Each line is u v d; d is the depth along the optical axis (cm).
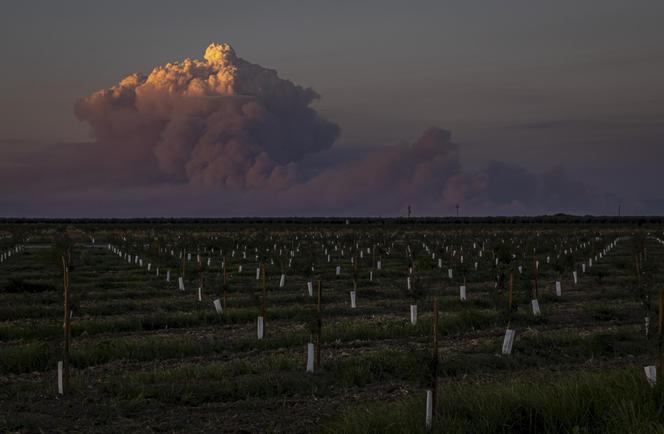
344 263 5178
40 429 1234
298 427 1230
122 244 6384
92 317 2600
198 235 8294
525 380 1380
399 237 8406
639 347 1912
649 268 2736
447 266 4859
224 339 2141
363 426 1064
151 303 2906
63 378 1479
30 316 2636
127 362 1830
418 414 1092
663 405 1091
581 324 2400
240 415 1320
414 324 2273
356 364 1652
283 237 8181
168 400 1420
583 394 1134
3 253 5591
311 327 1684
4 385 1571
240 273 4312
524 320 2416
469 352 1862
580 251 5538
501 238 7031
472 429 1059
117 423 1283
